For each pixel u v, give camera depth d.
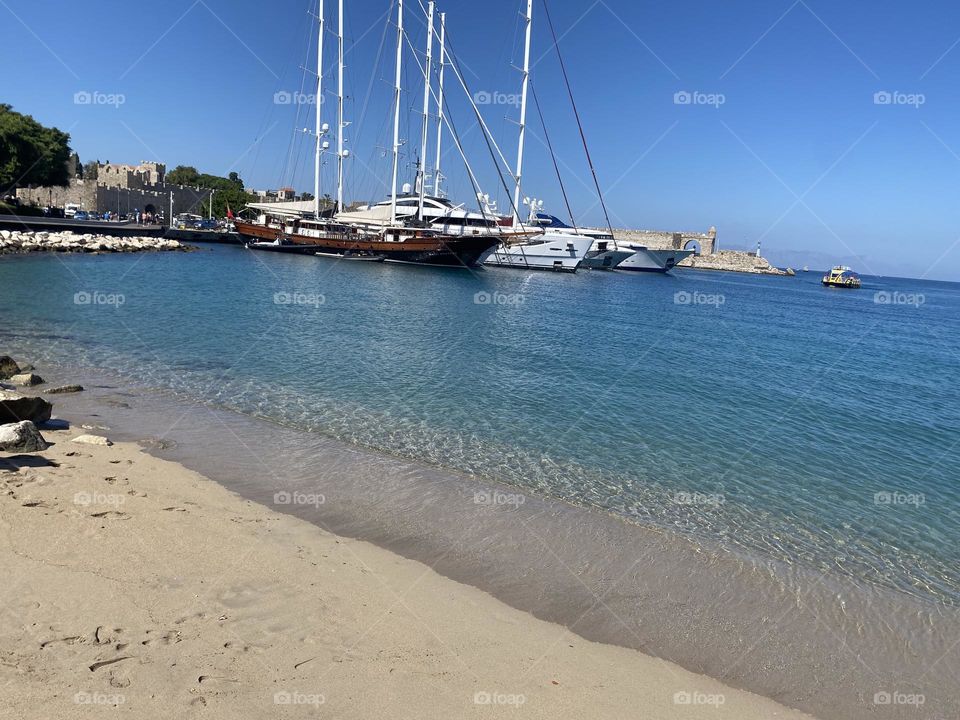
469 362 19.91
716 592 6.78
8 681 3.77
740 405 16.77
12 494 6.74
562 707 4.43
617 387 17.72
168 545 6.07
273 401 13.58
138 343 19.12
